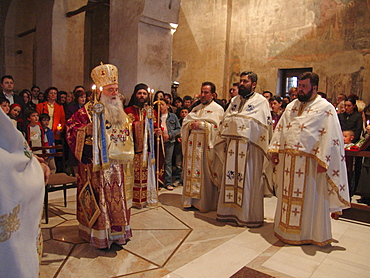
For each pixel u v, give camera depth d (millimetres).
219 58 11055
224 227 3605
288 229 3104
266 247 3041
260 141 3559
